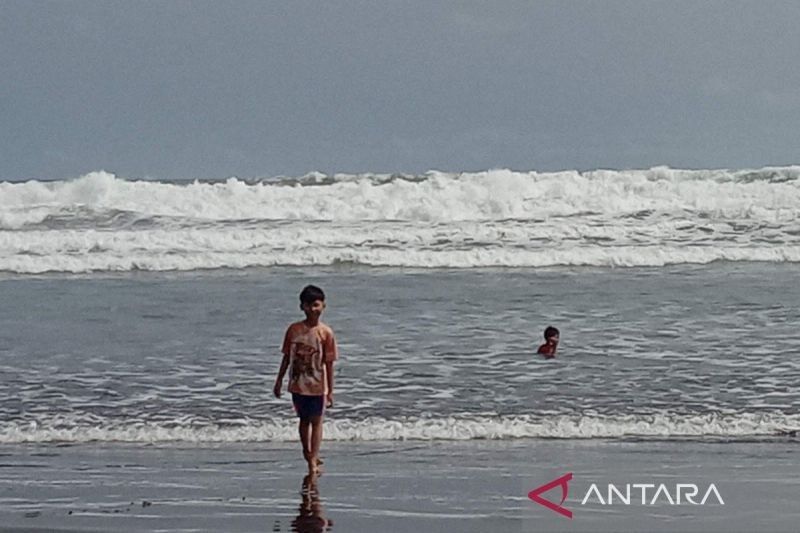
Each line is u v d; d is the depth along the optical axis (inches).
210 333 743.7
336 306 833.5
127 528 378.0
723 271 1003.3
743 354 676.1
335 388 597.9
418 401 572.7
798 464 467.2
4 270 1019.3
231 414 552.4
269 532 375.2
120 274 1006.4
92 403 572.7
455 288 917.2
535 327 756.0
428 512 400.5
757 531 378.0
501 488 432.1
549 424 532.4
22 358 674.2
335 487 434.0
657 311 810.8
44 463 475.2
